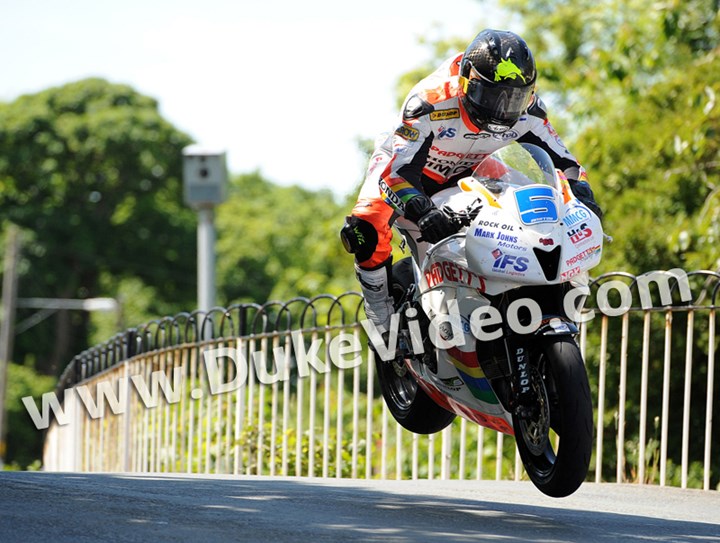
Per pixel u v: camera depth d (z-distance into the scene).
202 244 32.44
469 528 11.16
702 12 34.72
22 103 108.75
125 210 110.44
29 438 97.06
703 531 12.07
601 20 48.81
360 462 23.25
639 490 16.48
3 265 103.94
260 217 126.38
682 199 27.17
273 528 10.41
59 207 108.88
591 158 29.58
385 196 12.82
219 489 13.36
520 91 12.23
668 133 26.36
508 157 12.41
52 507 11.13
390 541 9.94
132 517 10.73
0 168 106.06
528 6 54.47
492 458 25.67
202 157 32.09
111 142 105.81
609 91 40.25
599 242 11.91
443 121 12.77
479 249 11.71
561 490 11.46
